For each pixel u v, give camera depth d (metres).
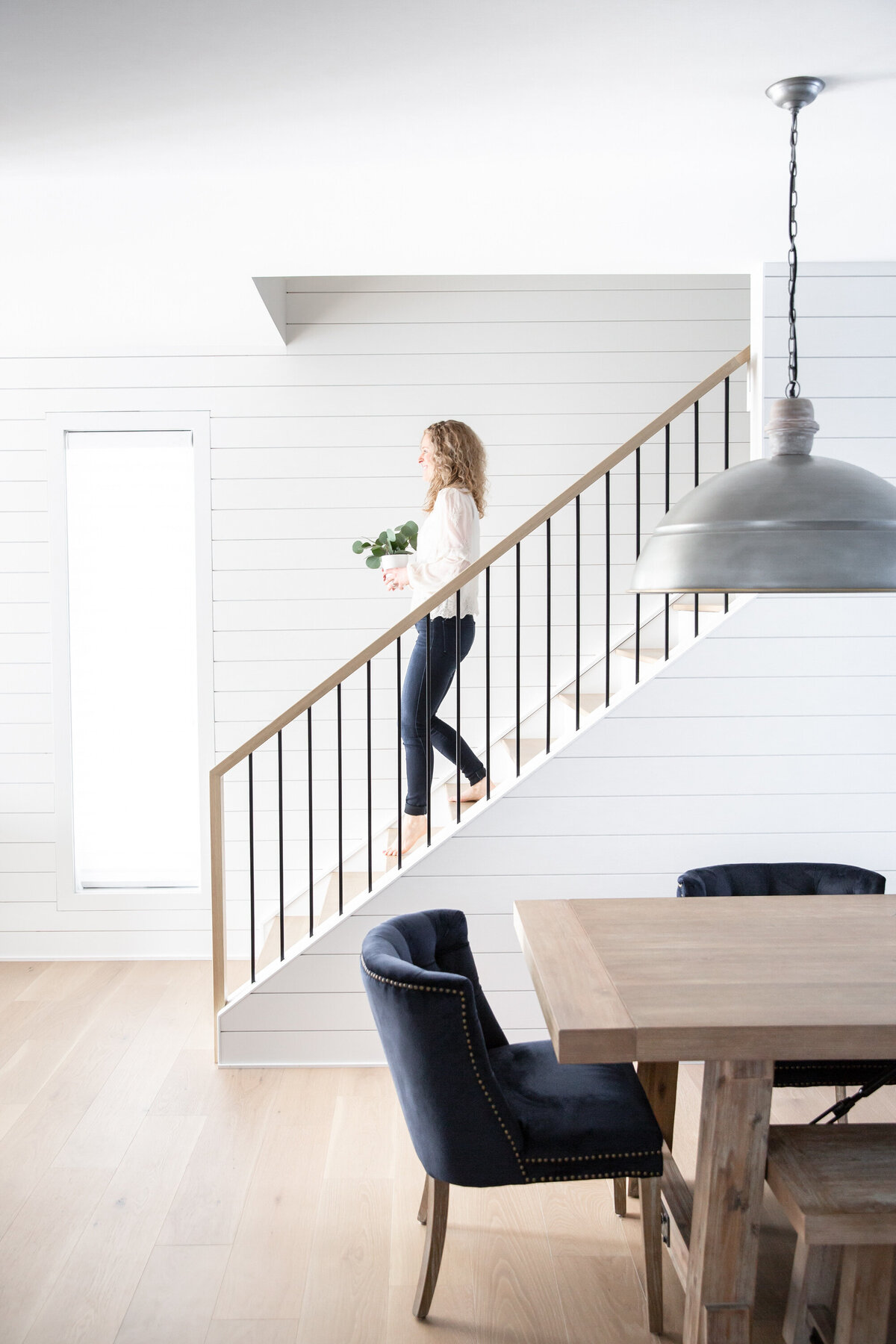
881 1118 3.01
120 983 4.34
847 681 3.44
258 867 4.70
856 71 2.25
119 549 4.70
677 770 3.45
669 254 3.26
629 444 3.33
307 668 4.67
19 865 4.68
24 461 4.61
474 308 4.64
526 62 2.20
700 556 1.75
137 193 2.96
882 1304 1.89
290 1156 2.86
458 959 2.60
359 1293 2.27
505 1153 2.07
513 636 4.68
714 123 2.55
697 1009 1.96
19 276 3.37
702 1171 1.99
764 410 3.40
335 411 4.62
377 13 1.97
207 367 4.60
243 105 2.40
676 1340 2.12
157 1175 2.75
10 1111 3.12
